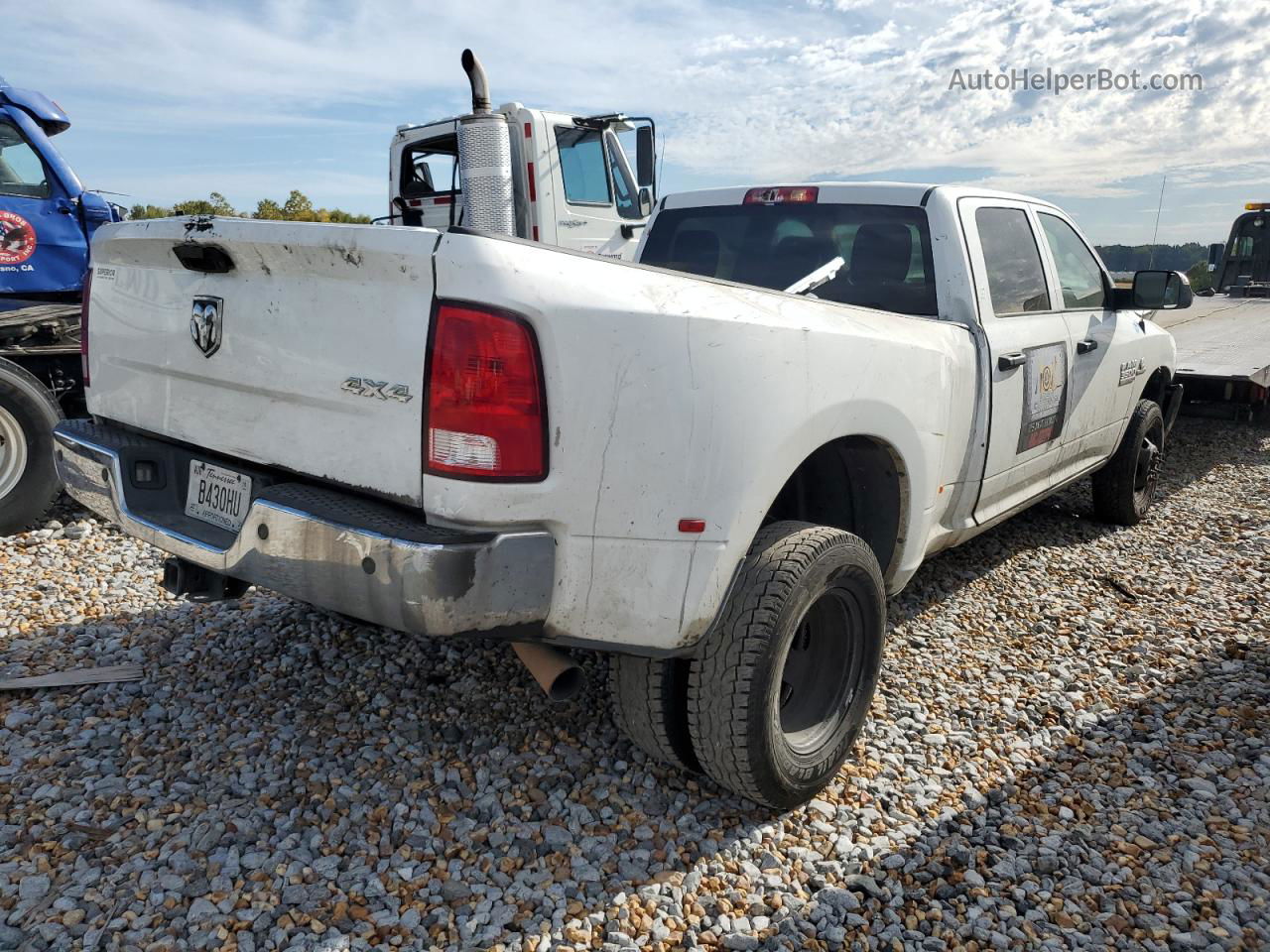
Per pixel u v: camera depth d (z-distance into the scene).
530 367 2.03
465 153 7.68
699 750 2.53
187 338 2.57
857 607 2.81
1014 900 2.42
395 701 3.21
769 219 4.06
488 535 2.07
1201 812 2.81
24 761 2.78
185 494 2.73
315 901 2.25
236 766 2.79
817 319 2.65
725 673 2.44
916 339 3.10
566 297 2.06
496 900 2.30
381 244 2.06
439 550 2.00
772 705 2.50
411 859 2.43
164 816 2.54
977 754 3.12
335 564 2.13
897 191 3.79
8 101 5.82
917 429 3.06
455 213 9.17
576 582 2.20
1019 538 5.46
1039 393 4.07
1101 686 3.63
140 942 2.09
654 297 2.23
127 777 2.71
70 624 3.79
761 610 2.45
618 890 2.37
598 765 2.90
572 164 8.84
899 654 3.83
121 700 3.17
